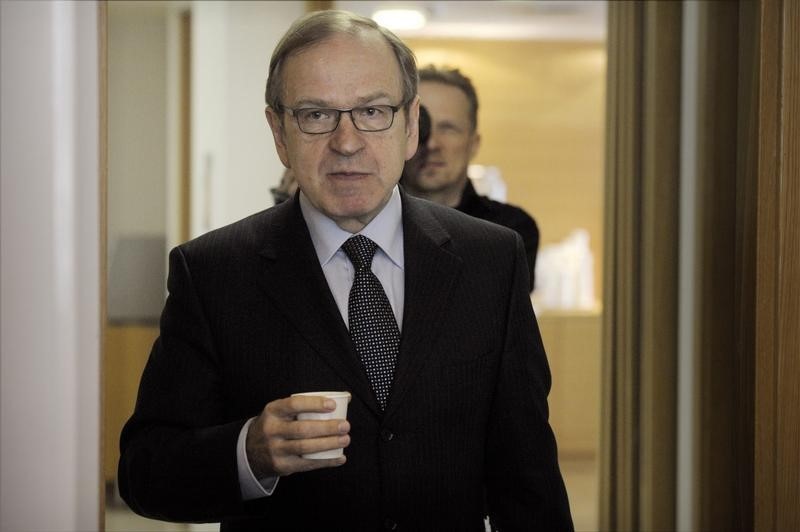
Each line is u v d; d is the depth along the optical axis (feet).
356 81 4.17
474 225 4.79
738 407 7.16
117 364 10.21
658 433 8.61
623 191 9.16
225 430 4.10
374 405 4.29
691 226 8.20
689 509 8.37
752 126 6.75
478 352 4.46
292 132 4.26
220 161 10.58
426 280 4.47
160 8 10.42
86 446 6.26
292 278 4.43
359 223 4.50
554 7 15.30
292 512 4.38
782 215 5.58
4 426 6.09
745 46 7.03
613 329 9.57
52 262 6.10
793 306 5.60
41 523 6.13
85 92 6.19
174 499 4.15
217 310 4.45
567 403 16.35
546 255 17.67
